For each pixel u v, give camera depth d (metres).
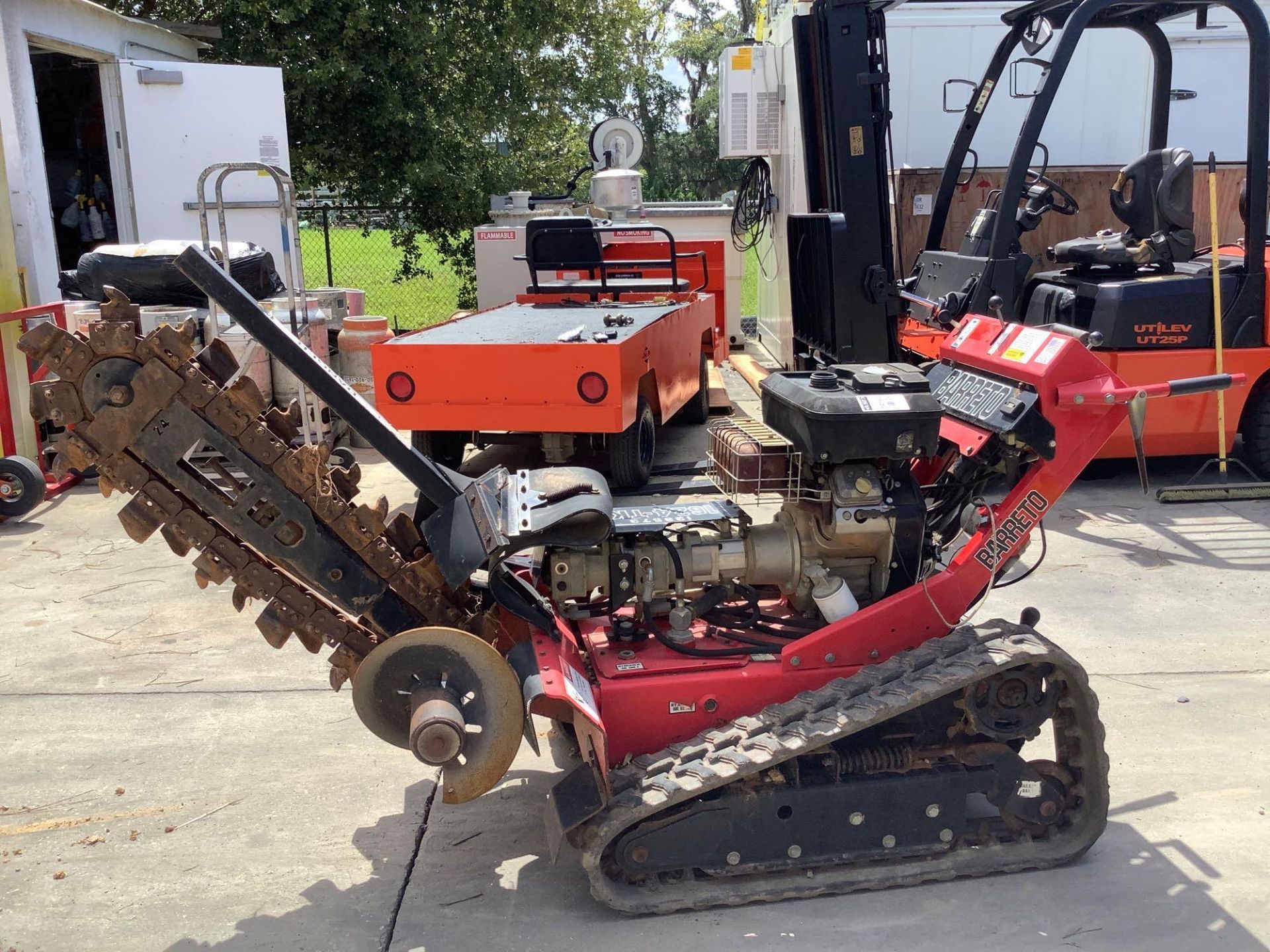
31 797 3.87
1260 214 7.14
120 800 3.85
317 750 4.21
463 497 3.23
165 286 8.82
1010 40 7.86
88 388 2.94
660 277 10.63
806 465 3.56
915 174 10.28
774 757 3.04
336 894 3.29
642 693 3.28
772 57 11.05
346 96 15.24
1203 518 6.96
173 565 6.38
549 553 3.54
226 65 11.76
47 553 6.60
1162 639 5.16
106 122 11.59
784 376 3.64
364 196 16.30
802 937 3.04
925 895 3.24
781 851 3.21
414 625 3.27
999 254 7.19
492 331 7.01
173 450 3.00
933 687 3.12
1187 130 10.98
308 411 8.16
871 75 7.00
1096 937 3.03
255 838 3.60
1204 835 3.55
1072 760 3.38
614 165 11.95
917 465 3.98
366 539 3.16
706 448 8.80
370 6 15.09
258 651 5.15
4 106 9.23
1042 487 3.47
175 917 3.19
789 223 8.02
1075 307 7.57
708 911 3.17
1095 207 10.16
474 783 3.04
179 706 4.58
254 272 9.38
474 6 15.70
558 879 3.36
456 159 16.28
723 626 3.66
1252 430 7.50
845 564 3.65
